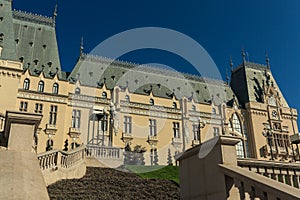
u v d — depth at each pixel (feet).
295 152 267.18
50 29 236.84
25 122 34.65
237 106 266.57
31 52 218.79
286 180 38.45
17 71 192.13
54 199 65.10
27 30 228.43
